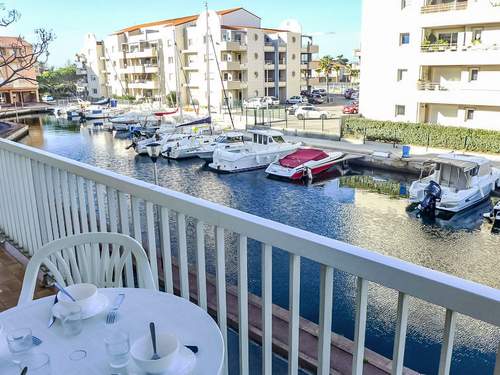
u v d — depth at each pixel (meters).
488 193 14.15
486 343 5.77
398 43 21.34
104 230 2.23
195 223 1.63
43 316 1.32
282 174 17.97
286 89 42.91
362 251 1.10
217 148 20.16
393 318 6.53
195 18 43.91
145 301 1.37
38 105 50.47
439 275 0.96
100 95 53.81
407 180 17.22
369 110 23.08
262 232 1.33
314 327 2.15
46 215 2.74
